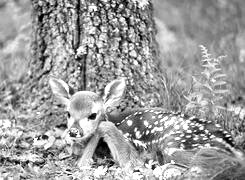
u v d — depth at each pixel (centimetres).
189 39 1836
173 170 912
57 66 1179
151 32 1205
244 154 916
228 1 2128
